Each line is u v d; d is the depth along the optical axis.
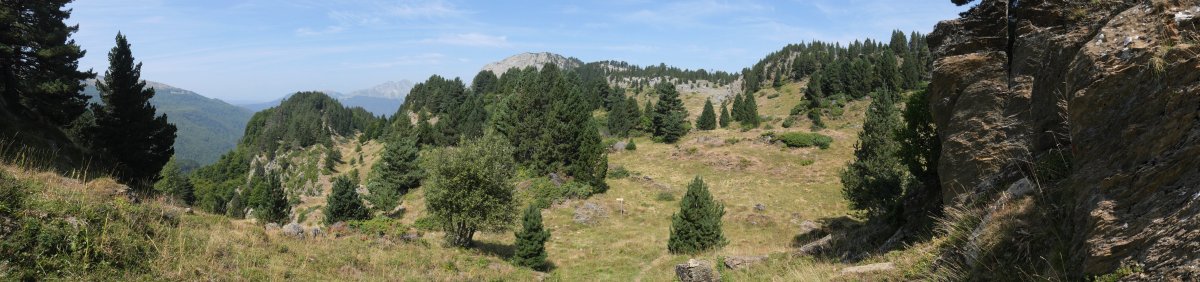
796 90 121.06
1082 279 4.32
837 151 63.47
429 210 29.27
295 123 161.12
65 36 33.03
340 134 184.88
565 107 58.44
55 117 32.28
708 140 73.31
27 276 9.16
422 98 155.88
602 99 131.12
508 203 29.56
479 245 32.50
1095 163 5.04
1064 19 8.75
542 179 52.34
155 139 38.31
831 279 9.17
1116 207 4.38
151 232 13.18
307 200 72.94
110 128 34.34
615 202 48.31
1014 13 10.32
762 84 142.75
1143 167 4.32
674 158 65.88
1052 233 5.33
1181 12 4.91
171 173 89.31
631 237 38.41
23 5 31.02
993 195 8.49
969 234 7.36
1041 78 8.52
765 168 58.53
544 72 130.00
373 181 66.31
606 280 24.52
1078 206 4.97
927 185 14.64
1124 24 5.52
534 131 62.19
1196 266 3.27
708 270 13.50
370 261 17.89
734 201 47.03
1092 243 4.34
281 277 13.35
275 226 20.02
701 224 28.09
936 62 11.74
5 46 27.61
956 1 12.00
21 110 29.77
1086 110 5.39
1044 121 8.16
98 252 10.62
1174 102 4.31
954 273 6.61
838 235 17.23
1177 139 4.14
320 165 121.19
